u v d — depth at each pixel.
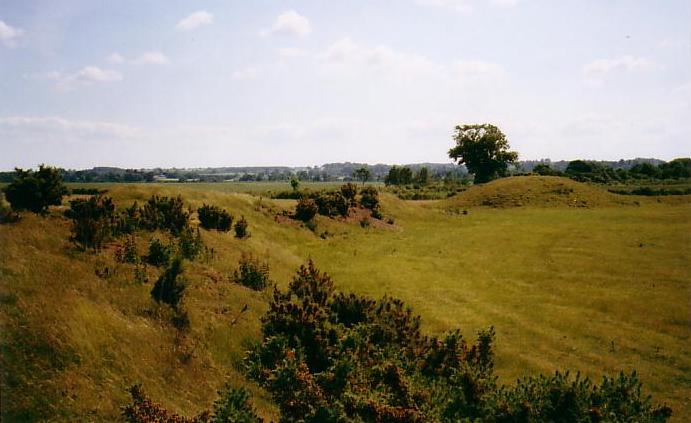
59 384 7.07
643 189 68.19
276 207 32.41
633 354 13.81
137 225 16.06
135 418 6.84
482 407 9.16
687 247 27.70
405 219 44.12
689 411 10.60
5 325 7.62
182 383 8.52
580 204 57.44
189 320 10.59
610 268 23.30
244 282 14.96
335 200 36.56
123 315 9.68
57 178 15.62
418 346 12.15
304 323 11.22
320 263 23.42
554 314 17.09
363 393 8.62
